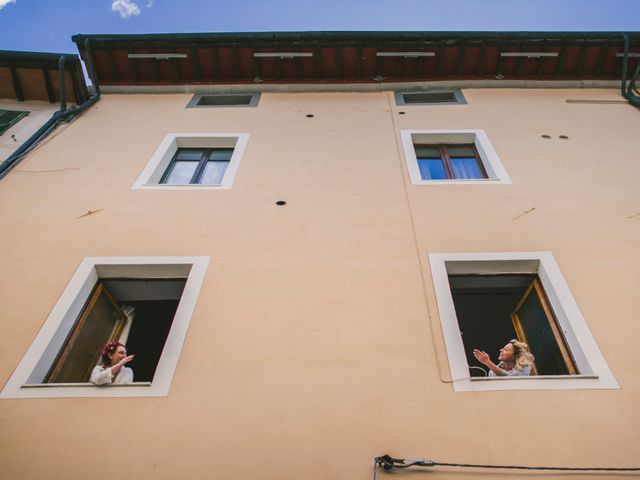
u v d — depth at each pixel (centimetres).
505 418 423
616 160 759
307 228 635
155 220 652
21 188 715
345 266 576
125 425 423
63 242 615
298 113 935
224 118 920
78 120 909
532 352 555
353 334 499
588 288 539
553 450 399
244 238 621
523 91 995
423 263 577
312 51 1016
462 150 838
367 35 988
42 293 544
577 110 919
